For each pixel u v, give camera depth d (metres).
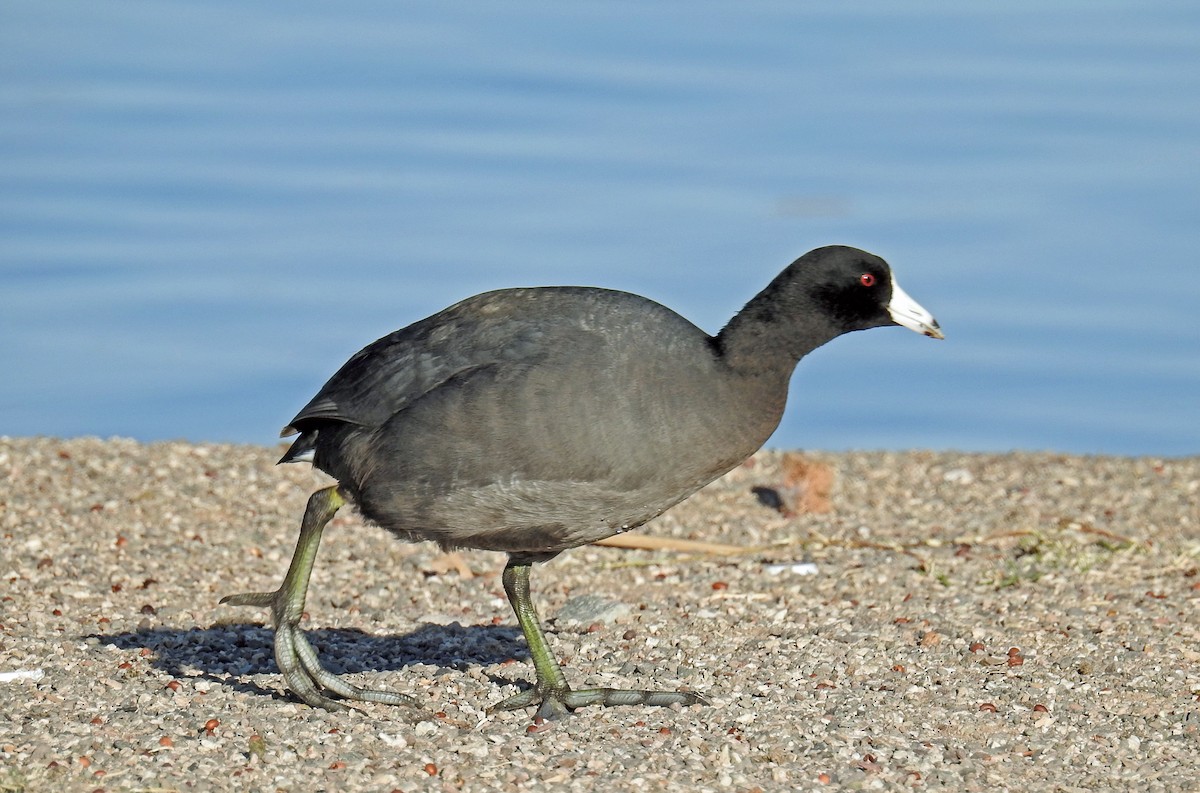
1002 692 11.95
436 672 12.43
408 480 10.91
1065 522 17.56
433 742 10.63
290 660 11.41
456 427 10.69
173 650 12.80
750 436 11.09
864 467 20.59
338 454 11.31
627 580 15.71
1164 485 19.72
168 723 10.77
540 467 10.66
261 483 18.86
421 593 15.18
